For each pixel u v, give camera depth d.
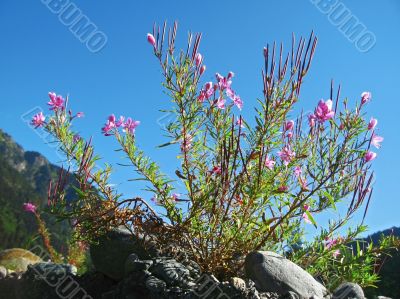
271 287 0.65
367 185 0.76
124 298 0.68
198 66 0.69
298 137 0.76
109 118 0.76
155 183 0.76
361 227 0.82
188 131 0.73
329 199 0.69
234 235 0.72
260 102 0.68
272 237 0.80
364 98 0.67
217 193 0.69
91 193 0.79
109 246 0.80
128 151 0.76
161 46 0.67
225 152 0.69
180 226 0.74
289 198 0.74
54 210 0.77
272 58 0.66
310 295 0.65
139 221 0.76
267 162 0.74
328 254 0.83
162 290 0.64
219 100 0.72
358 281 0.84
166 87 0.68
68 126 0.78
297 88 0.66
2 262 1.25
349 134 0.67
